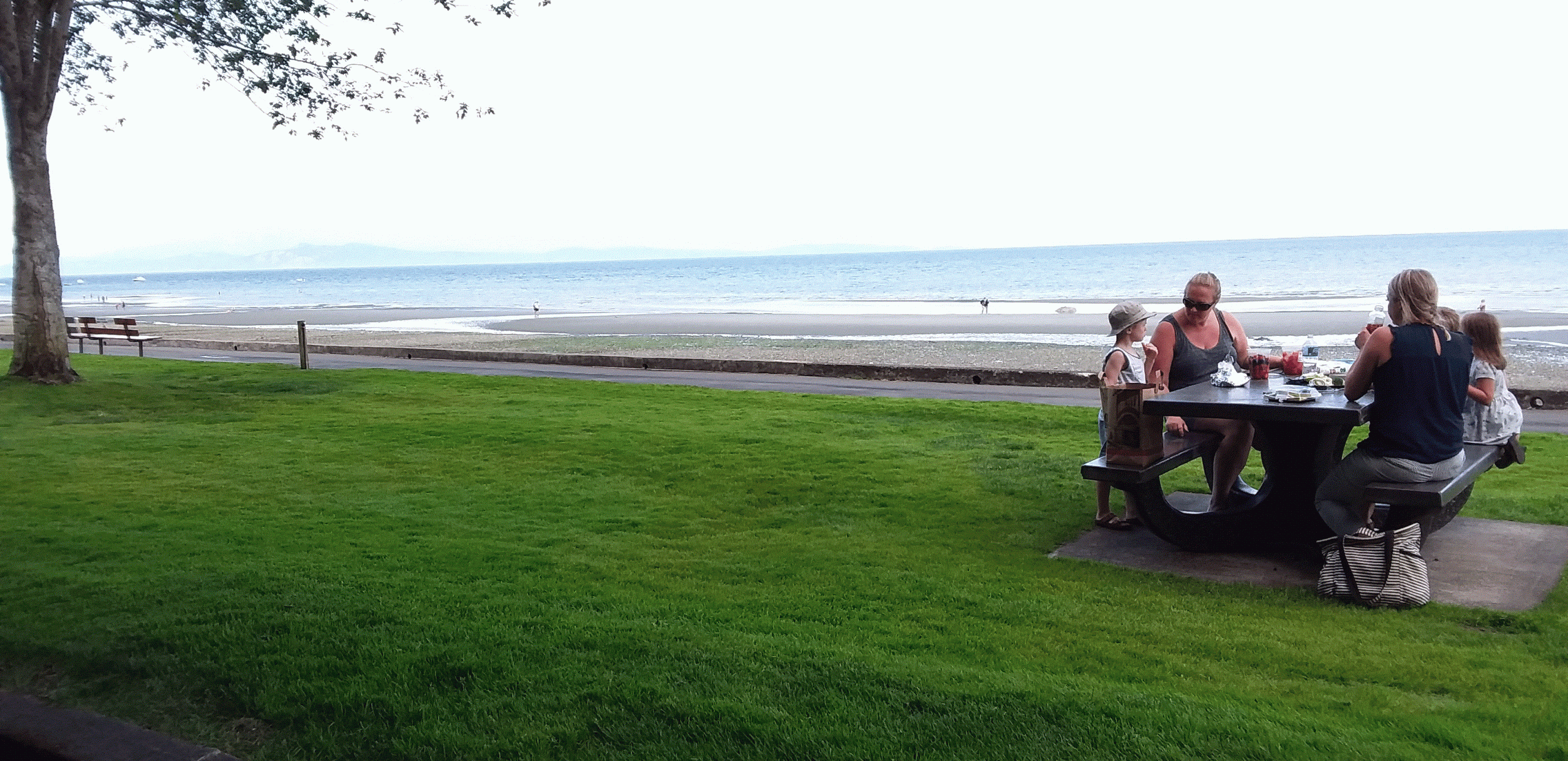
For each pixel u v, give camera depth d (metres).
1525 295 43.44
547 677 4.04
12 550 6.16
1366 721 3.66
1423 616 4.98
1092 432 11.07
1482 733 3.50
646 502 7.73
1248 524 6.15
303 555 6.06
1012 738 3.45
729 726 3.58
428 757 3.45
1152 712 3.62
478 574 5.68
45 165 14.73
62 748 3.54
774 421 11.88
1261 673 4.24
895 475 8.60
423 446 10.25
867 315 40.72
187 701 3.98
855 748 3.40
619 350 26.12
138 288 165.50
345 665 4.19
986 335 29.22
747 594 5.37
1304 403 5.70
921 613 5.04
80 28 16.64
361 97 16.84
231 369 18.33
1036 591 5.45
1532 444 10.11
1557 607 5.04
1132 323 6.52
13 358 14.89
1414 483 5.29
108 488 8.23
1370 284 59.06
